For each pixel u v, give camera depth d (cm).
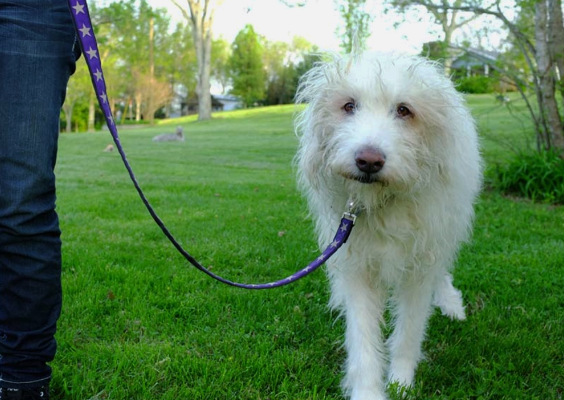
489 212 641
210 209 684
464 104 289
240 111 4491
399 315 290
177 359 276
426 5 705
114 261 443
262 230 555
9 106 199
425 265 276
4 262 207
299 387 261
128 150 1747
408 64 260
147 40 4925
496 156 895
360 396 251
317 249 481
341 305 325
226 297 366
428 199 260
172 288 379
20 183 199
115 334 307
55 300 218
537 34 749
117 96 4997
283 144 1855
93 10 2016
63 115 5003
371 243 270
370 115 248
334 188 266
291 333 313
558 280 399
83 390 247
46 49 204
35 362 217
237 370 267
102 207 689
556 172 727
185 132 2578
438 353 302
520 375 272
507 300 366
